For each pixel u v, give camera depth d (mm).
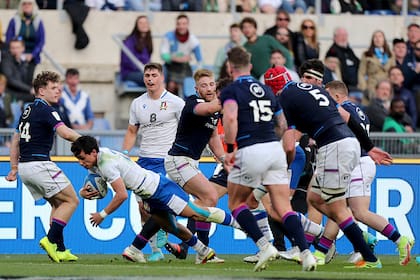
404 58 55156
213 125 35250
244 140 30750
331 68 54438
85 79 57000
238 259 39719
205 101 35281
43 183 36688
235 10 59250
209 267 34031
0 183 42531
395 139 45656
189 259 39219
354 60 54938
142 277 29484
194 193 35531
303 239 31094
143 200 34375
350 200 35906
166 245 38281
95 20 58344
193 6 58969
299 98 32094
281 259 38719
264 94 31031
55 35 57844
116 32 58562
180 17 54250
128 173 33531
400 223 43844
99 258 39469
